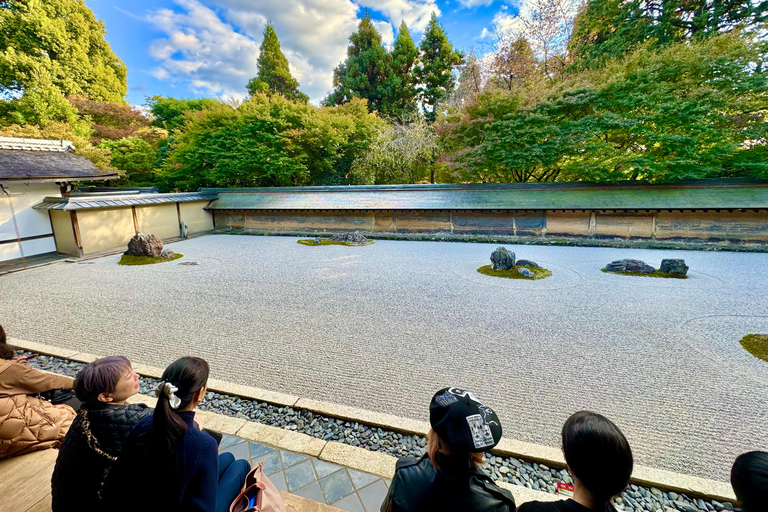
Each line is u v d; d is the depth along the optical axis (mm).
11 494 2061
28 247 11406
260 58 34594
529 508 1296
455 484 1279
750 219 10695
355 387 3963
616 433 1193
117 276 9109
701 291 7008
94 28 25750
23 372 2363
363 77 27906
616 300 6676
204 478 1357
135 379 1850
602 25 16812
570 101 12203
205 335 5422
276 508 1716
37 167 11023
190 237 16016
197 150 18766
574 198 12383
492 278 8445
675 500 2422
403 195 15008
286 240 14852
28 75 20188
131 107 26141
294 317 6141
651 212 11703
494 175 17078
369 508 2314
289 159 17875
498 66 17312
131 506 1294
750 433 3115
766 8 12984
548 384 3951
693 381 3949
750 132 10797
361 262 10477
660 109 10977
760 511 1095
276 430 3088
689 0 14508
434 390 3883
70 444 1635
